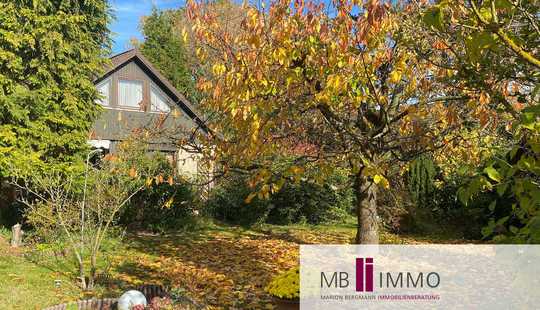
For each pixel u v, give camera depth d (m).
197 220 12.65
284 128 5.72
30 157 10.61
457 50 3.39
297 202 13.55
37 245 8.65
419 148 5.29
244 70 4.49
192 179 12.08
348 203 14.16
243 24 4.45
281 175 5.04
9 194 11.95
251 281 6.99
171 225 12.24
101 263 8.04
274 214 13.80
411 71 4.91
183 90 24.66
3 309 5.48
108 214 8.51
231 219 14.02
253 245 10.30
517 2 2.21
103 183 8.58
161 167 11.73
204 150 6.45
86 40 12.43
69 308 5.04
